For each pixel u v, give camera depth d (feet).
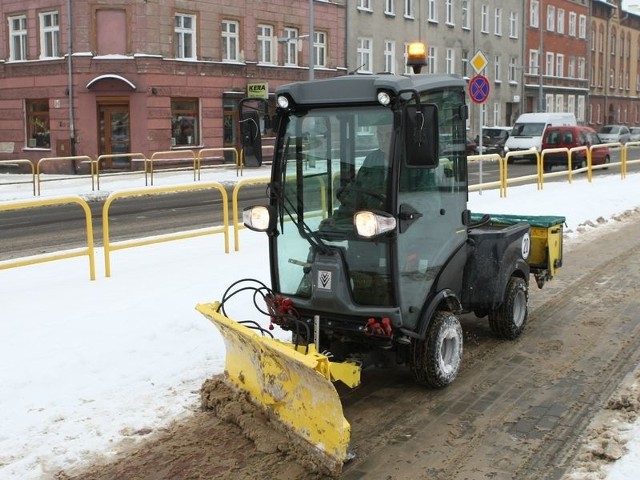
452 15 164.96
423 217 18.94
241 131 19.51
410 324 18.74
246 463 15.78
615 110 255.09
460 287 21.45
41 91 105.50
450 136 20.17
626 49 261.65
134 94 101.76
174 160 104.27
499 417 18.03
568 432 17.11
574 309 27.73
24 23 107.34
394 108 17.48
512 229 23.47
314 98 18.26
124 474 15.40
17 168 109.29
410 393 19.62
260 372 17.28
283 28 120.47
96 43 101.09
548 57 208.54
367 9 138.41
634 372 20.95
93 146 102.32
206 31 108.06
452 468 15.57
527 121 122.42
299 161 18.72
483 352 22.88
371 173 17.87
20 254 39.86
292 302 18.85
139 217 55.57
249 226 19.31
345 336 18.94
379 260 17.98
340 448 15.01
